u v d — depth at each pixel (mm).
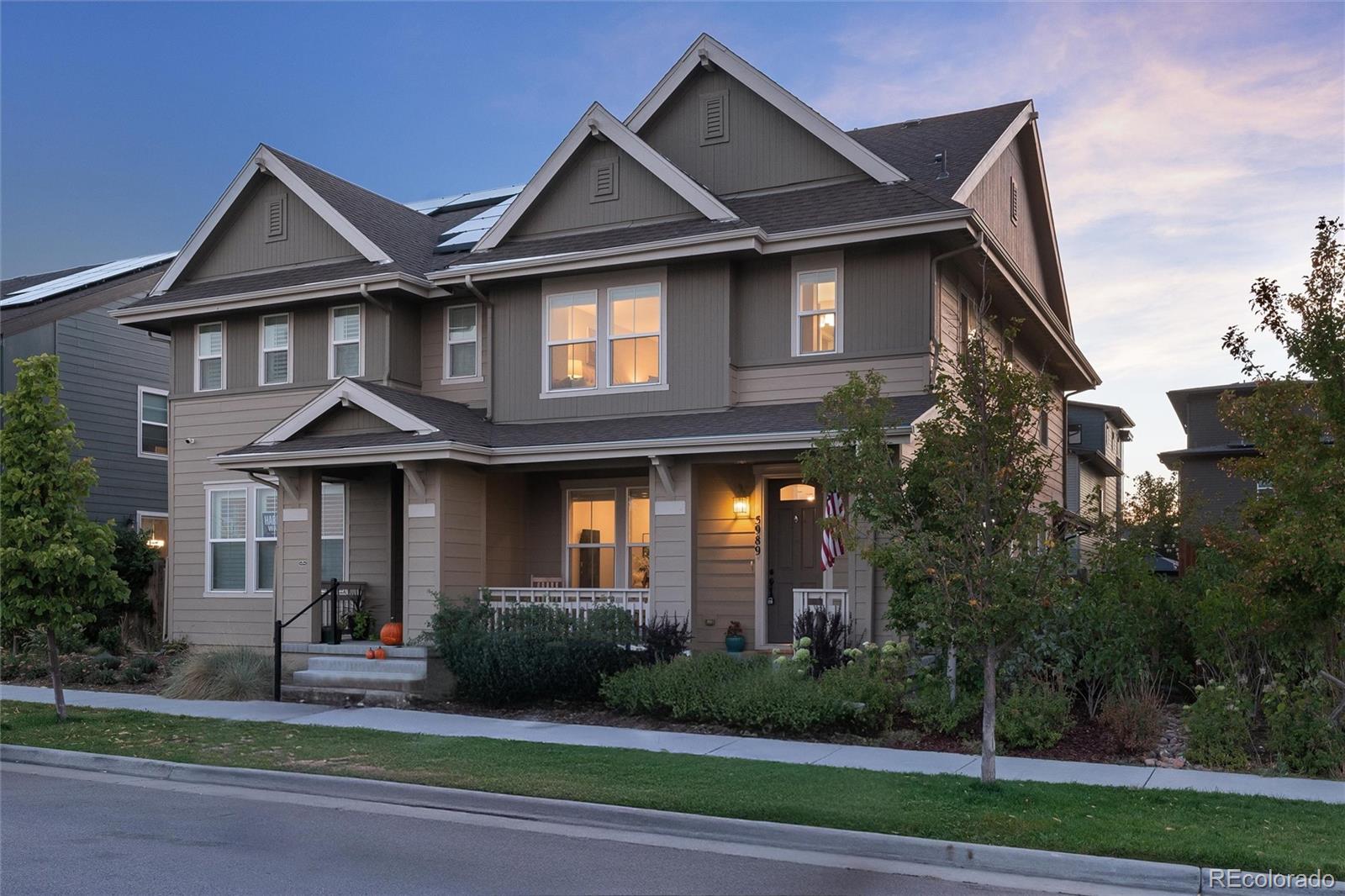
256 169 21953
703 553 18250
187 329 22562
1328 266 10820
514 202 19859
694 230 18000
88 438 25344
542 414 19359
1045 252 24266
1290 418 11219
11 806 10414
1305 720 11422
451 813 10188
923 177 19047
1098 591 14039
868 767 11406
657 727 14203
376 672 17000
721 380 17953
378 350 20469
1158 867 7859
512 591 17844
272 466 18812
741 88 19391
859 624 15609
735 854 8703
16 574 14367
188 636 21891
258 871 8078
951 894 7621
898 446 15031
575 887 7719
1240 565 12273
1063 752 12211
